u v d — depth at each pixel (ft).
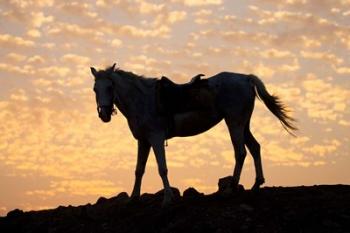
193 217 42.47
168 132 46.52
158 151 45.55
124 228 43.62
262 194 46.09
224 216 42.09
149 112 45.93
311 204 42.88
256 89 47.32
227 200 44.98
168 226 42.19
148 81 46.73
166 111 45.73
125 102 46.29
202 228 41.09
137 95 46.24
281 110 46.88
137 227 43.29
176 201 46.14
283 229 40.29
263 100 47.09
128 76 46.42
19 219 48.29
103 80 45.57
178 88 46.16
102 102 45.06
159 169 45.34
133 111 46.19
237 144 46.52
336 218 40.70
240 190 47.24
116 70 46.52
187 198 47.21
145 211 45.32
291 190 47.44
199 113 46.52
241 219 41.65
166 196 44.98
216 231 40.68
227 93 46.75
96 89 45.55
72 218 47.39
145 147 47.37
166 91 45.91
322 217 40.93
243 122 46.83
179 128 46.52
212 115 46.91
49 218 48.24
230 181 47.78
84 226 45.47
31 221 48.34
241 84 47.01
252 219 41.55
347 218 40.50
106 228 44.19
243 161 46.47
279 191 47.16
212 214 42.57
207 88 46.60
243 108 46.78
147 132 46.06
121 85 45.98
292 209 42.29
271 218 41.50
